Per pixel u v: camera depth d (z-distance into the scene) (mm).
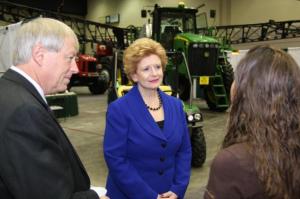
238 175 895
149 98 1870
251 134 929
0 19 11180
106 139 1816
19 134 981
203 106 9234
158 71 1843
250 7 14844
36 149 990
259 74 947
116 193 1851
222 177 910
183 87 7906
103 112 8516
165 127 1829
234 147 940
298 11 13539
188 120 3990
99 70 12312
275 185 874
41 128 1018
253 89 945
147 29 7727
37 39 1157
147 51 1831
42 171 982
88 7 20875
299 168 903
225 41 12297
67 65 1220
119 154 1775
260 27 13875
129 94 1876
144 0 18250
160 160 1801
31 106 1027
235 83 999
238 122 971
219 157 938
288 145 903
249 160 900
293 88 932
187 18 7871
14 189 967
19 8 10523
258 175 883
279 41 13375
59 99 7641
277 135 906
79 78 11953
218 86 8078
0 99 1040
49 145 1023
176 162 1920
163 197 1782
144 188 1739
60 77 1206
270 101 924
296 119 921
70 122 7184
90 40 13156
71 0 20031
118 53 4242
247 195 886
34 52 1155
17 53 1168
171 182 1844
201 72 7445
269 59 957
